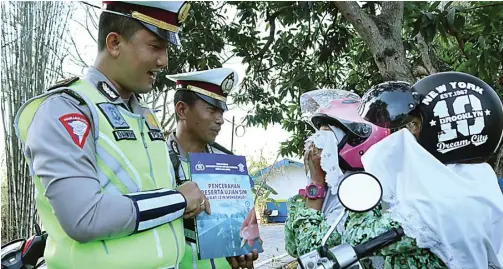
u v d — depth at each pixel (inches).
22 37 176.6
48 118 60.7
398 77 169.5
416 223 62.9
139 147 68.4
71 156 59.4
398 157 68.2
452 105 67.9
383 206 69.2
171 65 220.4
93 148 62.9
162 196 66.4
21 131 64.4
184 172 101.8
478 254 63.1
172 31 69.9
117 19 67.5
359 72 269.3
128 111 69.6
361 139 83.8
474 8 176.9
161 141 74.5
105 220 58.9
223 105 110.7
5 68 173.9
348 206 61.0
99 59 69.6
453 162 68.5
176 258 68.6
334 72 272.2
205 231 83.1
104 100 66.5
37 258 82.9
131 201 62.0
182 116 109.9
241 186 90.3
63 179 58.3
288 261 247.0
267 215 394.9
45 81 179.5
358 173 62.2
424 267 65.7
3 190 177.6
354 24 175.5
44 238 82.8
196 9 220.7
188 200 71.5
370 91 74.1
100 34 69.4
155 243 65.4
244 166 92.6
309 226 77.1
